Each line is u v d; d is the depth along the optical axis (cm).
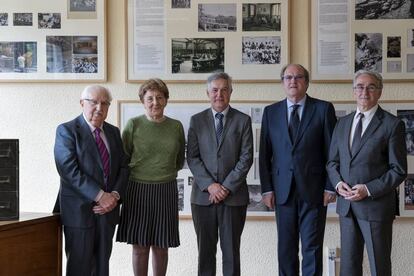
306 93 343
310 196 300
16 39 380
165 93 308
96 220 275
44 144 384
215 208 301
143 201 298
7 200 251
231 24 373
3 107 384
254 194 373
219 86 304
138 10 376
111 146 284
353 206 284
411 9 365
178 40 375
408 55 366
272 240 373
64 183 275
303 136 303
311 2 369
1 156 251
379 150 281
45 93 383
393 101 367
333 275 364
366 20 367
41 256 261
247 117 309
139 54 376
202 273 304
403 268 368
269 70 372
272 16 372
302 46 373
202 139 307
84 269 270
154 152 302
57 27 379
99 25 378
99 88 281
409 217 366
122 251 378
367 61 368
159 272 308
